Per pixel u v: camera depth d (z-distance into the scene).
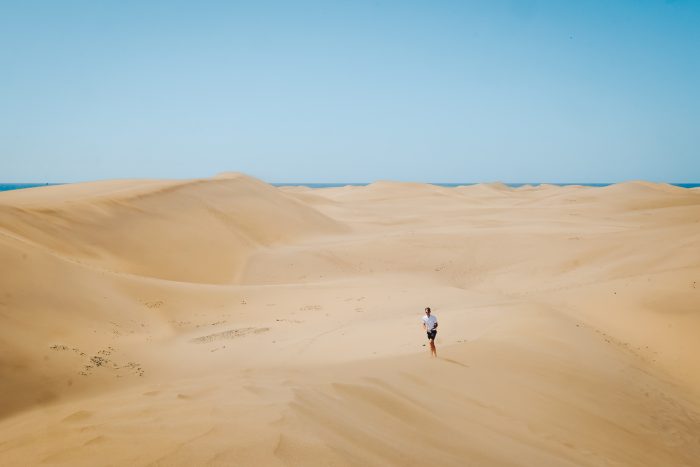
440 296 21.88
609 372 11.10
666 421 9.31
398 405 6.91
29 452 4.27
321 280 28.86
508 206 80.00
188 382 8.51
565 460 6.57
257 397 5.93
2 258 14.72
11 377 9.69
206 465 3.67
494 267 31.89
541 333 12.81
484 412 7.73
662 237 30.55
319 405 5.88
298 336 15.30
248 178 54.62
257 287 23.52
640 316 16.56
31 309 13.09
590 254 30.05
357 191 100.50
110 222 29.89
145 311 17.06
